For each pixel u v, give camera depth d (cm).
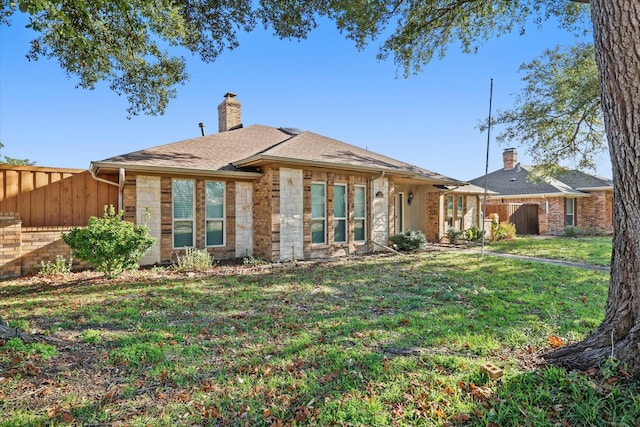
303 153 1119
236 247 1088
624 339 284
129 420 246
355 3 735
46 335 400
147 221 938
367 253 1212
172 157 1041
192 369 324
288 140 1260
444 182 1441
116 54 804
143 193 940
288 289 660
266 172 1049
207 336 413
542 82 1238
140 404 267
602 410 233
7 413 249
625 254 292
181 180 1002
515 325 432
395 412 248
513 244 1462
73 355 350
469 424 232
